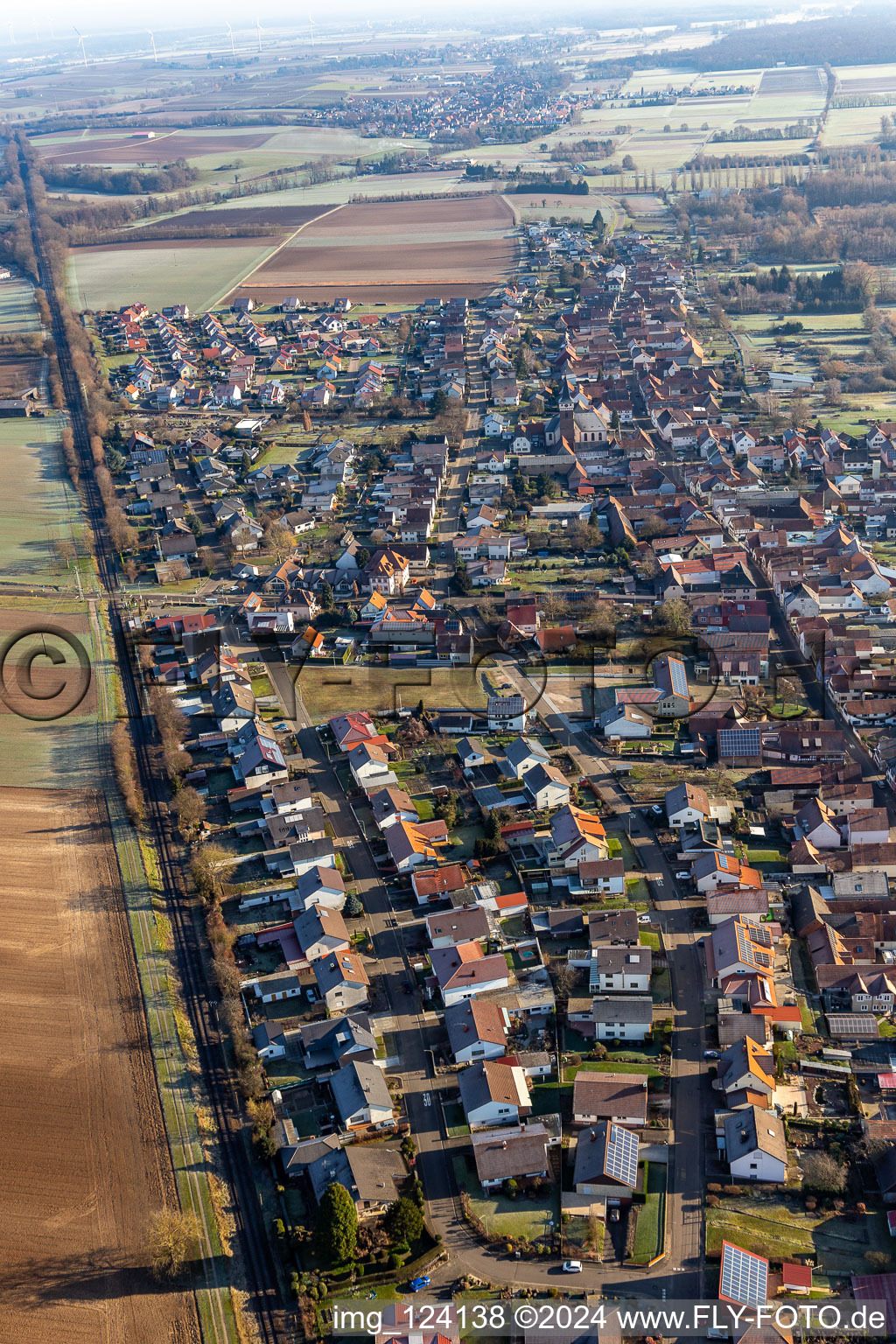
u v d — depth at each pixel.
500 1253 124.88
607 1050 149.12
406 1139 136.75
